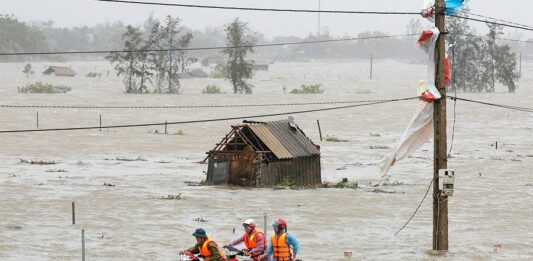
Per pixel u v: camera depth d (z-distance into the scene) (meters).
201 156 130.50
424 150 143.00
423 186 99.62
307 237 66.44
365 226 72.06
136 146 140.75
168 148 139.75
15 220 72.44
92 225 70.50
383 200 87.44
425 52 57.56
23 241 63.00
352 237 66.56
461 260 57.41
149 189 93.44
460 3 56.81
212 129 171.25
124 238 64.81
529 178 108.00
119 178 102.69
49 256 57.72
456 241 65.12
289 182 97.50
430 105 58.53
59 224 70.88
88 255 58.12
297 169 99.06
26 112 199.50
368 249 61.38
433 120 58.12
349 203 85.12
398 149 59.78
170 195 87.44
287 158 97.06
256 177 96.00
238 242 41.78
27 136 150.12
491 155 136.25
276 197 88.38
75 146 138.50
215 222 73.00
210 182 98.75
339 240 65.06
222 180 98.00
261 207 81.75
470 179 106.38
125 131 162.38
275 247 40.69
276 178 97.38
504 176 109.69
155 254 58.69
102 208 79.69
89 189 92.50
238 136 98.38
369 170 116.06
